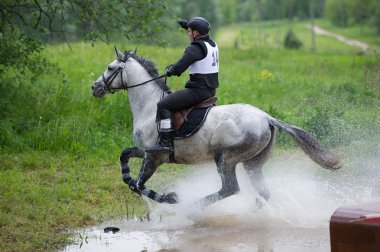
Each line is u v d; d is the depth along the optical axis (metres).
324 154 11.05
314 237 10.59
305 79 26.86
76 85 22.39
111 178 13.98
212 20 105.00
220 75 27.69
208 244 10.35
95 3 16.73
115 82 12.09
